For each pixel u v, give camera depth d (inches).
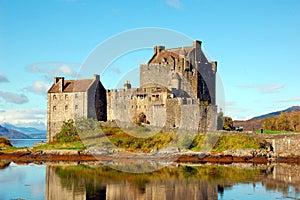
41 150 3567.9
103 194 1859.0
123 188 1987.0
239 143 3476.9
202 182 2142.0
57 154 3454.7
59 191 1913.1
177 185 2069.4
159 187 2021.4
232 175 2416.3
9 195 1833.2
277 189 1957.4
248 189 1963.6
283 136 3548.2
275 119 4923.7
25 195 1836.9
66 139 3846.0
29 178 2306.8
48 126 4498.0
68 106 4389.8
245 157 3248.0
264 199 1748.3
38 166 2920.8
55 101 4468.5
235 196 1813.5
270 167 2861.7
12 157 3538.4
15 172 2568.9
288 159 3309.5
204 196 1801.2
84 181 2198.6
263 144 3508.9
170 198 1775.3
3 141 4407.0
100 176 2380.7
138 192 1882.4
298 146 3454.7
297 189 1967.3
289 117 4904.0
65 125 3991.1
